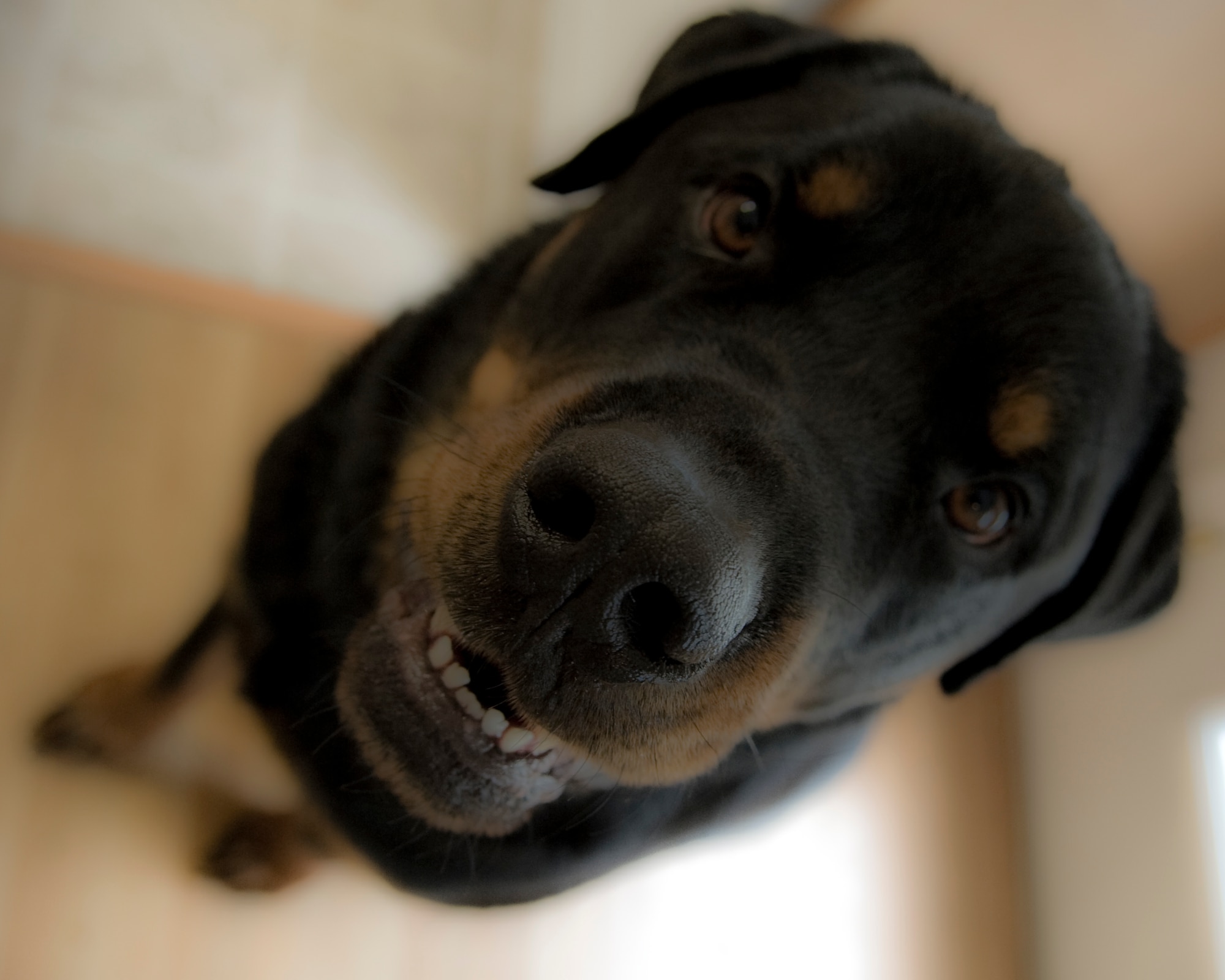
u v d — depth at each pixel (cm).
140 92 54
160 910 43
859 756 60
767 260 32
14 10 52
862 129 32
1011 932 63
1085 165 51
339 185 59
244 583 39
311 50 59
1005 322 30
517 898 41
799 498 28
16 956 40
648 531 23
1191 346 52
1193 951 53
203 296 52
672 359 29
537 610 25
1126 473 37
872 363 30
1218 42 44
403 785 32
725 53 39
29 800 42
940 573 34
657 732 27
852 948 58
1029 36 51
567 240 38
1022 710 67
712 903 55
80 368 48
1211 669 54
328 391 42
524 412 29
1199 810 54
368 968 46
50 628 44
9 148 51
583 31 65
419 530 29
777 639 28
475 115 64
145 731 43
